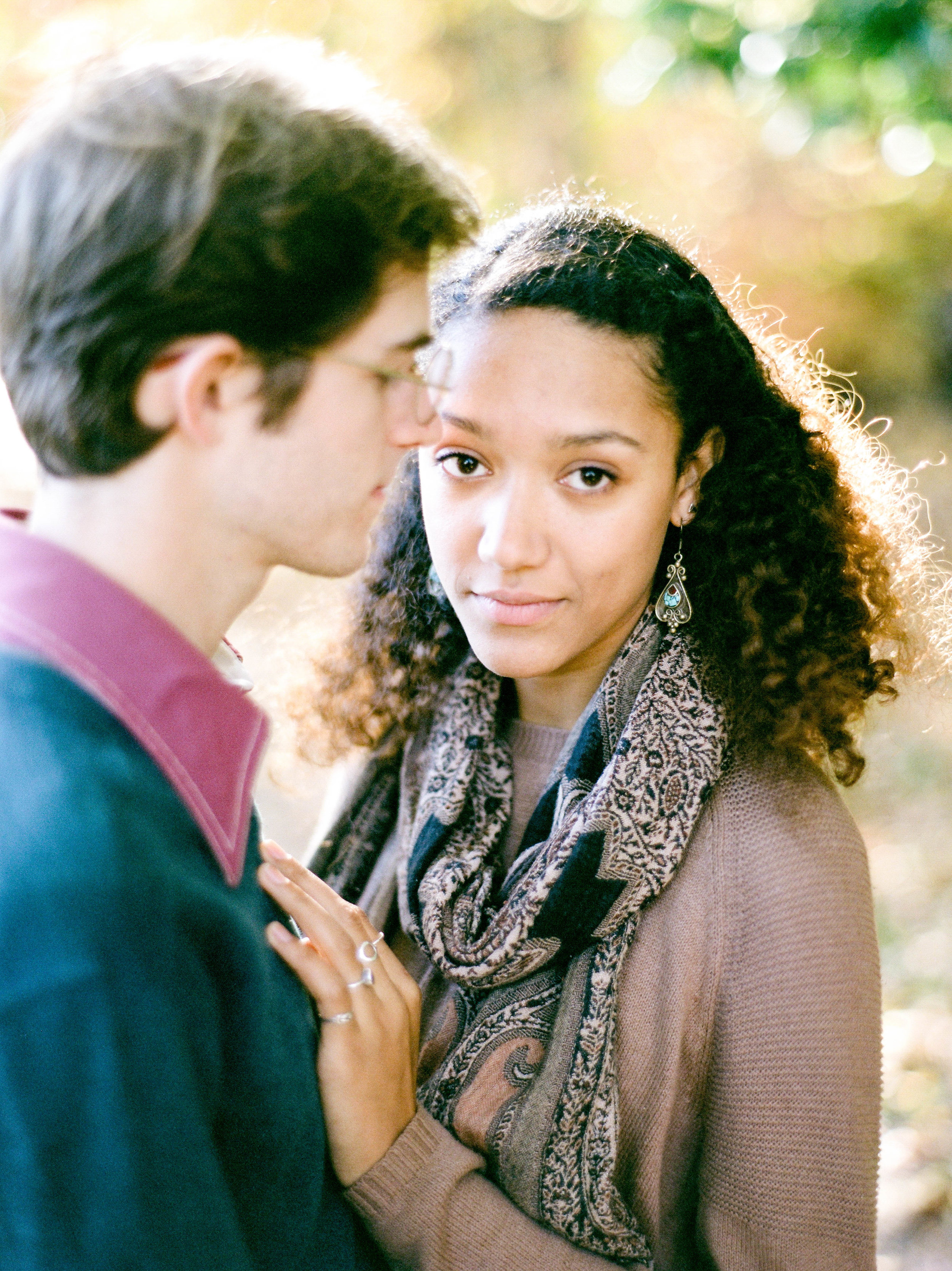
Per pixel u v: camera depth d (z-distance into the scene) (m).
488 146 7.19
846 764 1.19
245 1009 0.76
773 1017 1.04
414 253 0.79
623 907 1.07
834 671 1.14
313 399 0.76
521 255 1.03
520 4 6.96
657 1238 1.12
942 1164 2.41
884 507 1.28
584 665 1.20
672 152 7.17
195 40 0.79
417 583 1.33
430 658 1.33
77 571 0.72
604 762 1.12
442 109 7.11
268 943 0.89
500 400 1.00
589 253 1.03
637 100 3.10
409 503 1.32
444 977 1.22
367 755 1.40
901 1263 2.21
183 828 0.73
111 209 0.68
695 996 1.07
